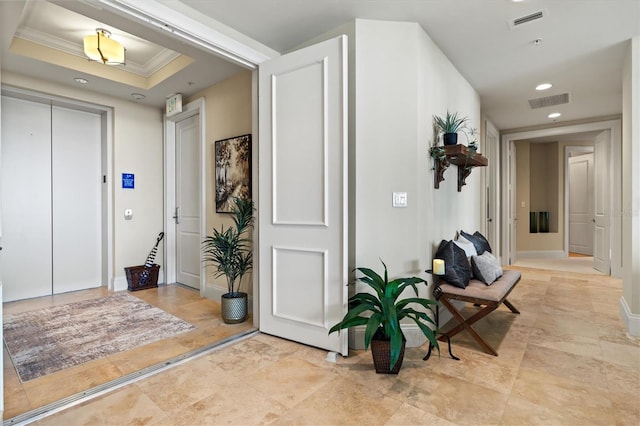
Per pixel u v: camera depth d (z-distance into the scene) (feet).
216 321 10.30
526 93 13.67
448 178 10.71
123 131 14.35
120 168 14.29
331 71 7.85
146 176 15.12
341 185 7.73
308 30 8.70
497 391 6.33
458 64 10.96
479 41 9.45
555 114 16.62
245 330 9.48
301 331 8.46
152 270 14.55
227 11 7.84
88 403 6.04
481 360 7.64
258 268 9.55
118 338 8.97
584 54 10.25
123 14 6.75
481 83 12.57
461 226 12.03
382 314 6.94
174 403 6.02
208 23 8.01
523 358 7.73
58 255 13.74
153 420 5.56
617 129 16.61
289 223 8.59
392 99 8.38
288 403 5.99
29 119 13.01
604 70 11.41
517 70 11.43
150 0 6.90
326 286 7.97
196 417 5.62
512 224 20.61
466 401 6.01
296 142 8.44
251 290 11.08
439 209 9.92
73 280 14.14
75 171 14.17
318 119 8.06
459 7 7.81
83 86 12.82
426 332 6.77
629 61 9.56
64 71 11.48
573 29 8.82
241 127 11.64
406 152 8.42
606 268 17.25
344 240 7.70
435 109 9.62
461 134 11.64
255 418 5.58
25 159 12.94
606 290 14.01
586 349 8.21
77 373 7.12
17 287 12.76
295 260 8.52
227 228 12.17
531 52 10.13
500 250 19.75
